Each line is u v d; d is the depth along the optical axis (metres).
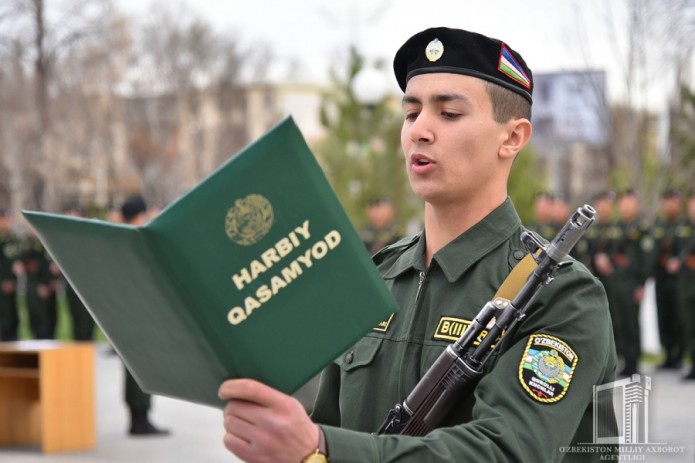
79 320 12.84
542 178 21.27
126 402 8.20
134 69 35.47
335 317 1.56
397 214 16.47
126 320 1.59
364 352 2.09
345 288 1.56
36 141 30.31
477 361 1.86
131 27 34.19
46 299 15.66
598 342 1.82
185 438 8.05
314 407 2.23
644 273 10.94
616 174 20.67
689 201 10.91
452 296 2.02
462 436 1.69
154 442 7.90
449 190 1.99
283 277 1.52
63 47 29.48
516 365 1.79
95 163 34.66
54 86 32.16
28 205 31.66
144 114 35.81
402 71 2.08
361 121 16.70
